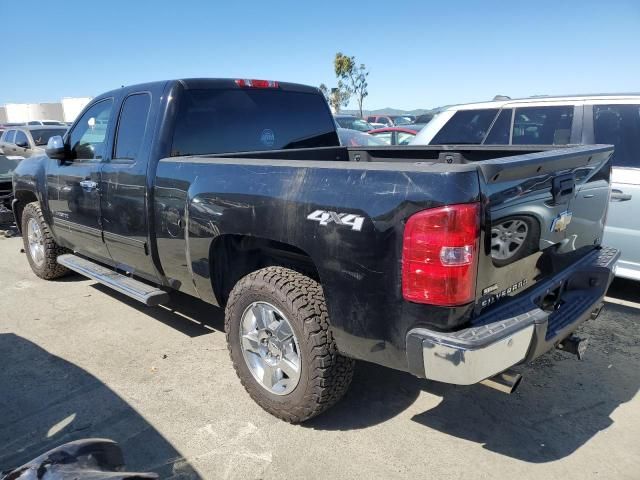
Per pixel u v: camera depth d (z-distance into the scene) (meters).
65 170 4.82
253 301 3.08
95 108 4.56
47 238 5.64
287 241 2.81
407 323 2.42
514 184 2.45
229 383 3.61
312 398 2.89
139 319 4.79
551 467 2.72
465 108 5.73
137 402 3.39
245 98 4.31
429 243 2.27
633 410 3.22
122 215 4.09
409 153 4.67
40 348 4.21
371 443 2.94
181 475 2.71
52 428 3.13
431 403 3.33
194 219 3.36
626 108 4.73
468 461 2.78
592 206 3.22
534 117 5.23
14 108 52.72
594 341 4.14
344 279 2.58
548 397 3.38
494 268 2.44
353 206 2.50
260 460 2.81
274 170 2.92
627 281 5.48
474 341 2.25
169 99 3.84
